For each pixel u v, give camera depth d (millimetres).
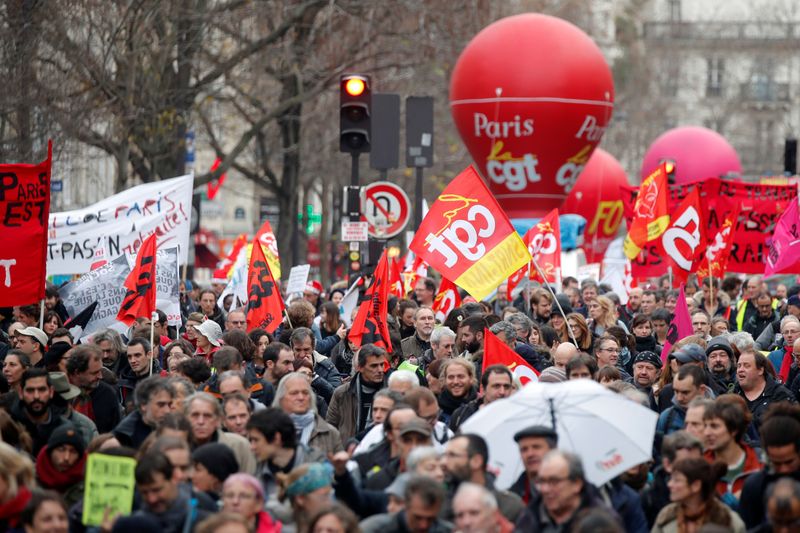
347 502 21531
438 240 33875
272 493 23375
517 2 134625
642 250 57219
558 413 21766
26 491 20188
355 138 48438
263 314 39344
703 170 123312
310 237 148750
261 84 102000
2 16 56375
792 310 44594
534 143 76812
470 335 34656
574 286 54625
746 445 24516
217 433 24359
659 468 23828
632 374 37219
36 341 33438
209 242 157125
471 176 33969
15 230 32844
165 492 20281
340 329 40594
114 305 40188
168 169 78312
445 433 25297
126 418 26438
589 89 76250
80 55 62500
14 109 56812
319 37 86562
